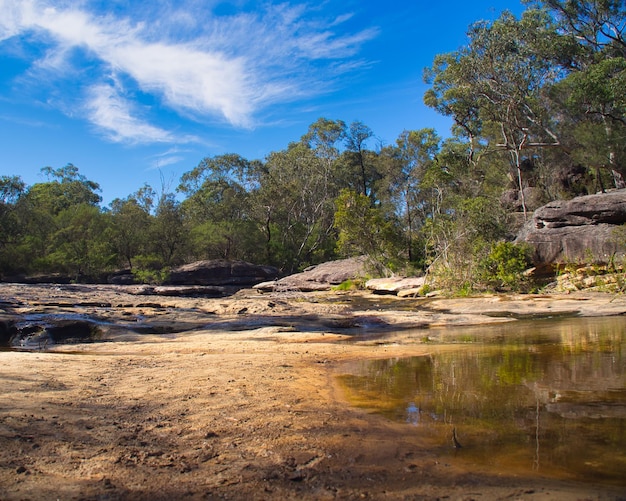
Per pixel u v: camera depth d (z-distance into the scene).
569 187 30.80
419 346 7.40
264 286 28.91
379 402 3.81
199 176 53.34
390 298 18.70
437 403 3.65
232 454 2.67
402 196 36.59
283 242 46.69
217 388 4.37
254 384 4.57
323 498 2.08
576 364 5.00
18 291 18.67
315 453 2.66
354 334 9.61
